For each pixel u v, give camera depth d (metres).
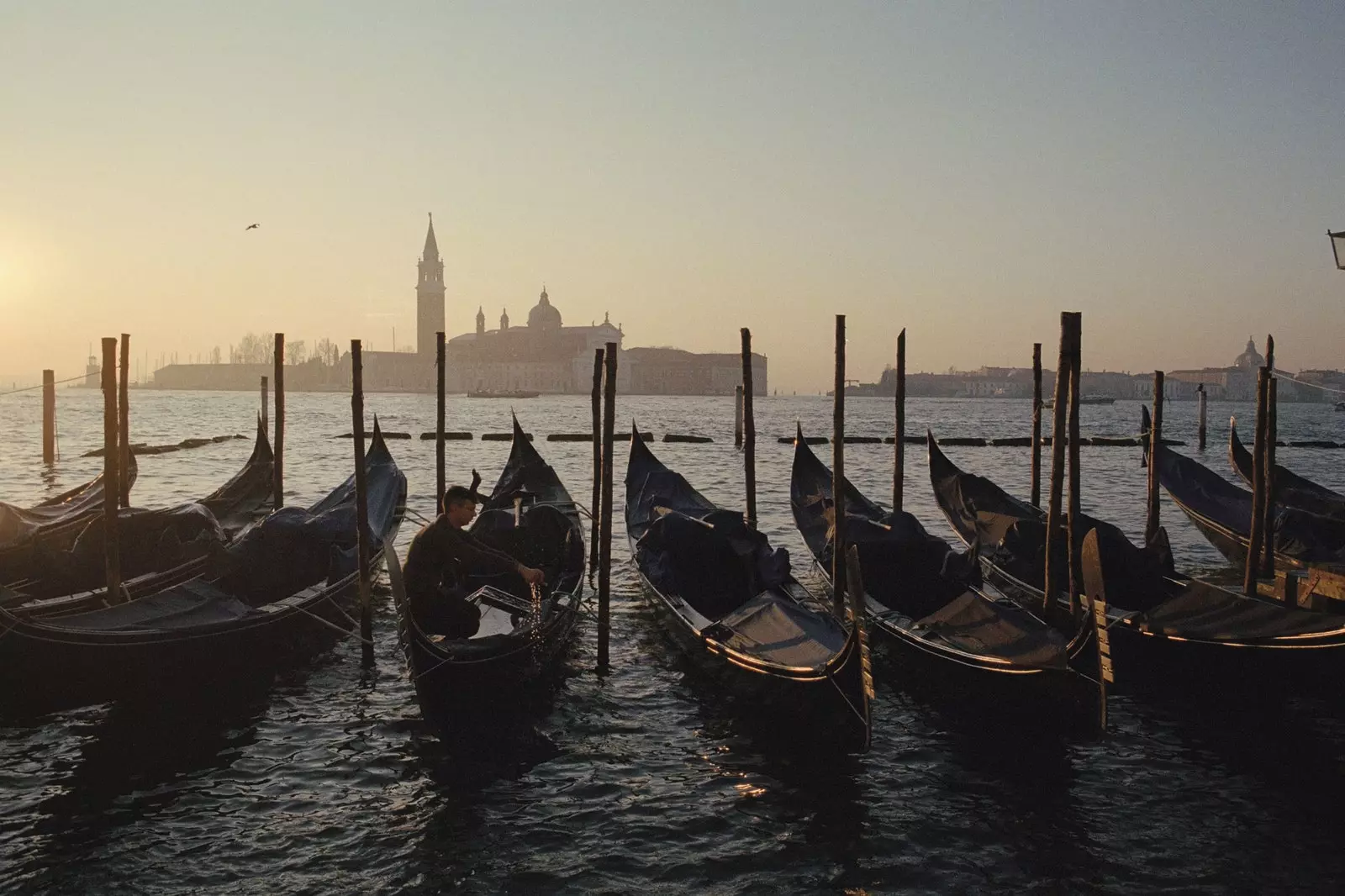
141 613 10.41
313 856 7.23
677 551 13.06
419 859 7.19
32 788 8.28
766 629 10.59
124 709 10.11
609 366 11.61
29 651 9.46
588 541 18.91
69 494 18.03
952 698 10.19
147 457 40.44
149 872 7.00
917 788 8.38
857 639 8.34
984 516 15.95
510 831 7.61
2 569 12.06
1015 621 10.12
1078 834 7.62
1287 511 15.68
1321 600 12.61
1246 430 73.12
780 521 22.50
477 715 9.24
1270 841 7.53
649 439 53.44
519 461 19.47
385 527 15.86
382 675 11.30
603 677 11.23
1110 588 12.40
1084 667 8.70
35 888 6.79
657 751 9.15
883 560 12.65
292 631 11.72
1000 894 6.80
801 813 7.93
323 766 8.77
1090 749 9.22
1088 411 123.94
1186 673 10.66
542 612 11.27
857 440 54.34
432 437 52.38
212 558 12.12
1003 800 8.17
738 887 6.86
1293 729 9.70
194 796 8.16
